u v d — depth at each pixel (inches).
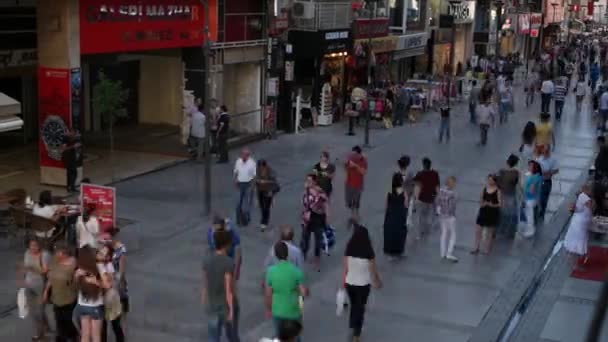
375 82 1371.8
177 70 1082.1
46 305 426.3
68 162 729.0
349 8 1249.4
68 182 733.9
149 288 500.4
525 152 801.6
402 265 569.0
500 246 630.5
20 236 581.6
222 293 383.6
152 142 981.2
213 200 730.2
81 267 375.2
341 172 882.8
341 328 450.0
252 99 1069.8
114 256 408.8
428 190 628.4
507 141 1112.8
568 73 2032.5
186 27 893.2
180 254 571.5
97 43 759.7
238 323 442.0
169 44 869.8
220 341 417.4
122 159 884.0
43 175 752.3
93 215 511.8
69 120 733.3
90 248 389.1
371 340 434.9
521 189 666.2
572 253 606.5
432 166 923.4
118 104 872.3
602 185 678.5
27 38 823.7
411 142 1088.8
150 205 703.1
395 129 1207.6
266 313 451.5
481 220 593.3
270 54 1071.0
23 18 812.6
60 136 733.9
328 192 606.5
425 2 1630.2
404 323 462.3
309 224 556.7
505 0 2256.4
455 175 877.8
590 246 642.2
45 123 738.2
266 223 639.1
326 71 1245.7
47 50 725.3
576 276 570.3
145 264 546.0
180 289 501.0
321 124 1214.3
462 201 765.3
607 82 1636.3
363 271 417.7
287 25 1102.4
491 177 591.2
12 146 928.9
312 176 564.7
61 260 388.8
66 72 724.0
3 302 468.4
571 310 501.7
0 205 581.6
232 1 977.5
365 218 692.7
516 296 517.7
